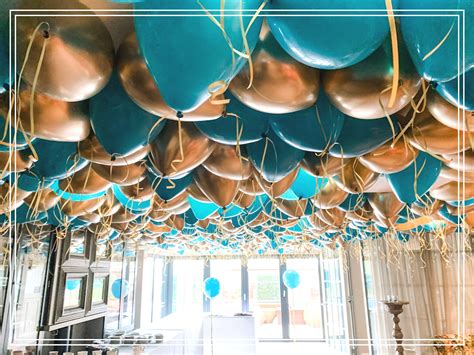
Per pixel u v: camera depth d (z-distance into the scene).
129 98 0.99
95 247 3.07
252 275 8.05
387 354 4.65
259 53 0.79
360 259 5.70
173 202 1.95
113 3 0.81
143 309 6.28
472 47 0.64
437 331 4.37
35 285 2.35
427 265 4.61
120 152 1.05
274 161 1.30
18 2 0.69
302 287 7.84
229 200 1.62
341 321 6.09
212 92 0.68
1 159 1.16
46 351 2.56
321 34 0.65
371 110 0.87
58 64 0.72
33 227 2.24
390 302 3.77
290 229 3.49
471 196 1.99
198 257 8.26
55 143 1.24
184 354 4.63
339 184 1.67
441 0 0.63
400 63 0.79
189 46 0.63
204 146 1.21
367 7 0.63
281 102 0.85
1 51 0.75
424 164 1.36
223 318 5.43
